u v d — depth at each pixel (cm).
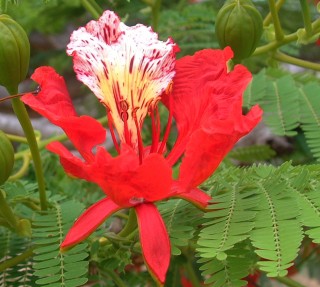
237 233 19
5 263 24
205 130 19
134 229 23
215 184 22
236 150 34
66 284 21
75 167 20
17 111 22
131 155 18
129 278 28
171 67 22
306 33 27
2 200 23
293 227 19
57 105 21
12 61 22
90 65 21
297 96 28
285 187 21
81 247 21
